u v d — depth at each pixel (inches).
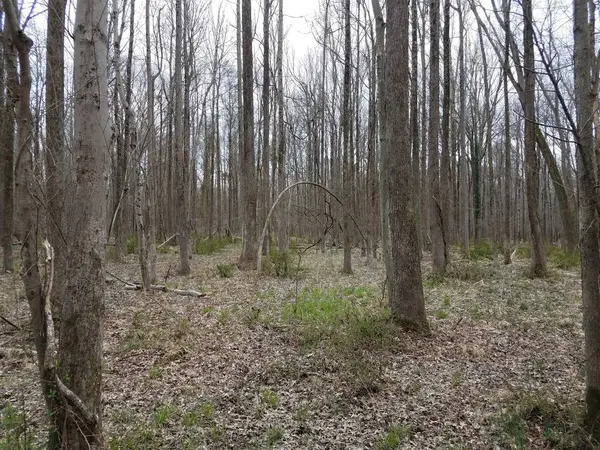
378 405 171.2
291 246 911.7
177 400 170.7
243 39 522.3
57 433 100.1
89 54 104.2
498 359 221.1
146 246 361.4
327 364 207.0
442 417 162.4
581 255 137.6
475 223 961.5
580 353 225.5
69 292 102.4
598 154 132.3
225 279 449.1
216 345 235.3
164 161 954.1
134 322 256.5
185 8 622.8
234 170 1332.4
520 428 150.0
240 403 169.9
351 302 331.6
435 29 442.3
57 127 186.5
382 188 287.4
